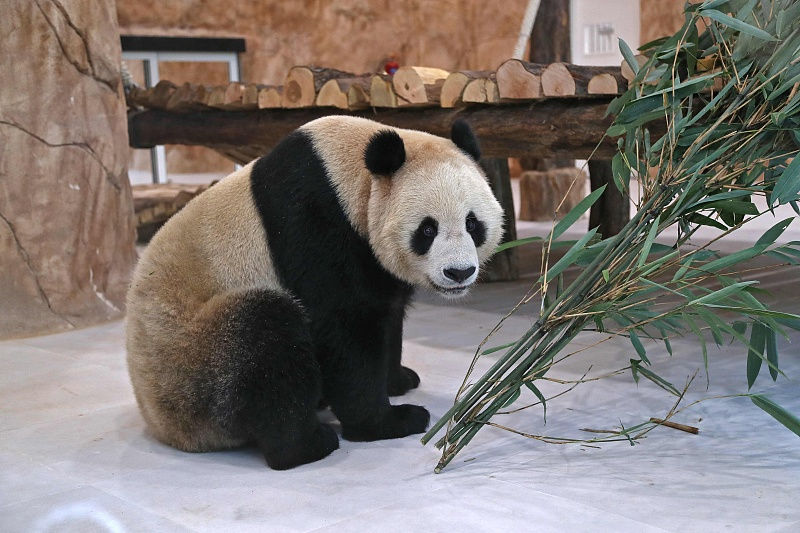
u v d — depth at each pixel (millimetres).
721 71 3506
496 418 3840
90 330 5801
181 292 3441
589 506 2926
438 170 3297
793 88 3277
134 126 8609
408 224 3258
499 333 5379
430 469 3307
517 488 3096
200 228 3559
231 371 3266
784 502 2920
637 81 3984
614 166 3789
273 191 3473
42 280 5812
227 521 2885
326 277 3391
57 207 5891
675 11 14695
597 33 16672
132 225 6609
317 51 15367
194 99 7902
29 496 3139
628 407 3920
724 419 3732
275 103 6840
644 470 3232
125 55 13250
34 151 5781
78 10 5988
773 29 3410
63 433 3818
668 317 3438
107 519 2926
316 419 3438
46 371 4801
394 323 3990
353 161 3436
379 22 16156
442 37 17094
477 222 3346
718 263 3221
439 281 3229
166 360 3406
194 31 13852
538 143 5477
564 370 4504
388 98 5934
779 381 4203
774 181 3432
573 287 3299
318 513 2926
